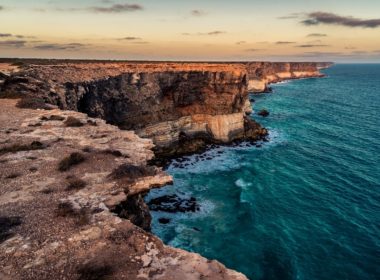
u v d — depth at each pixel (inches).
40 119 1141.1
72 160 748.6
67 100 1569.9
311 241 1325.0
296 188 1866.4
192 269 418.3
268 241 1323.8
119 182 658.2
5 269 407.5
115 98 2092.8
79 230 493.7
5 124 1070.4
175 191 1812.3
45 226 502.3
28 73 1732.3
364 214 1552.7
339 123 3654.0
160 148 2379.4
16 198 590.2
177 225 1448.1
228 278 405.1
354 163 2288.4
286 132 3174.2
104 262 420.2
